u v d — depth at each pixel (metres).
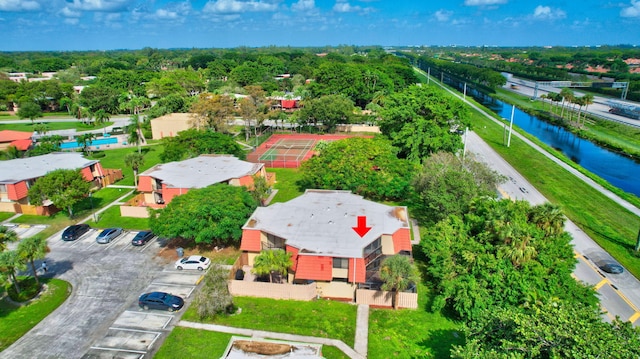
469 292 31.42
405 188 54.84
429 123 68.50
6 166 61.00
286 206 44.84
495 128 108.56
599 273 40.56
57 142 85.88
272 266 34.69
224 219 41.94
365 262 37.19
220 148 69.25
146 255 43.72
